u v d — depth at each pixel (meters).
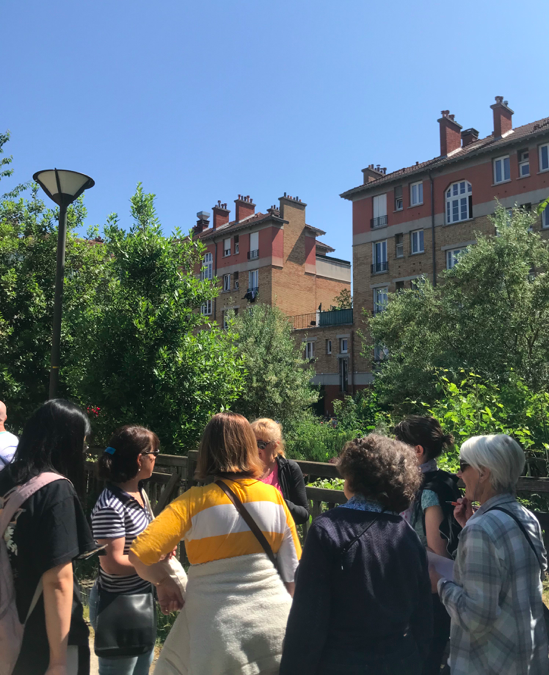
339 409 22.47
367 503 1.96
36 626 1.87
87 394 6.91
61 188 6.59
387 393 17.00
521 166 28.11
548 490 3.63
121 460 2.83
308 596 1.76
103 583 2.71
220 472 2.20
